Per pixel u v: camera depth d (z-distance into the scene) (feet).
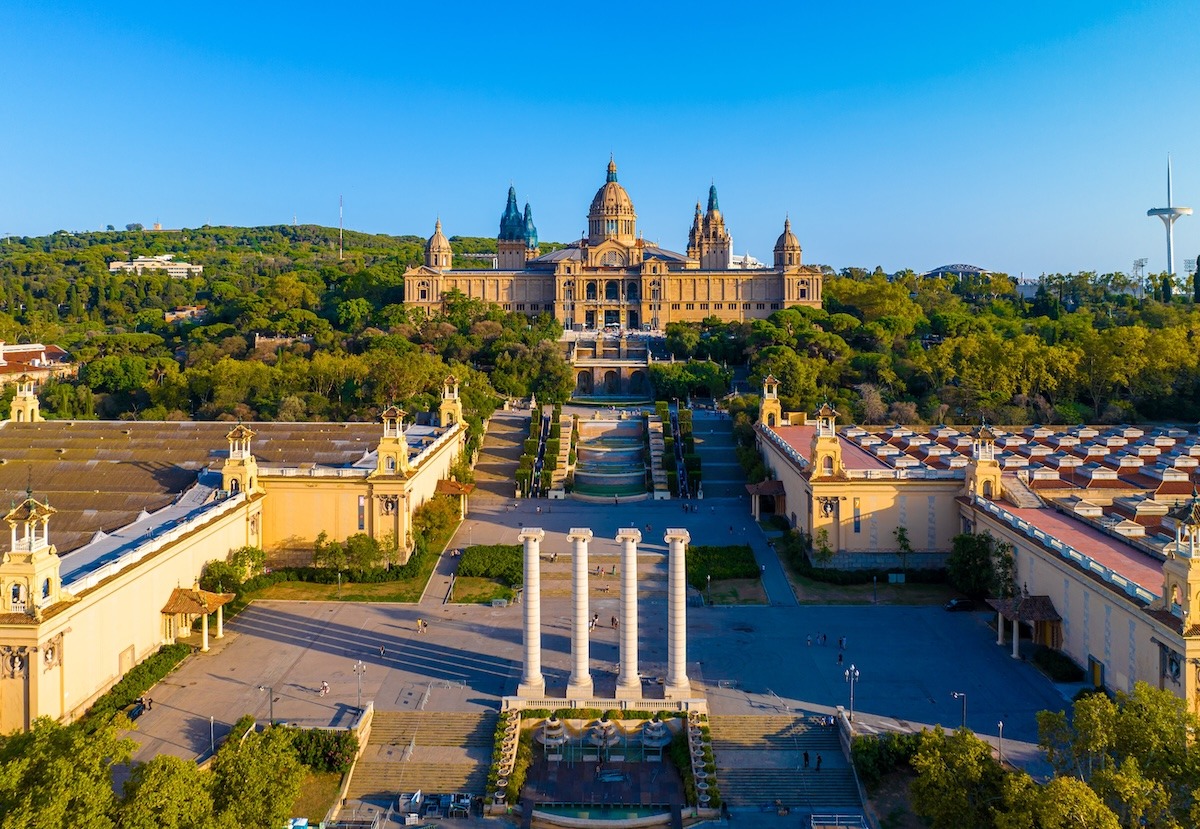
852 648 361.10
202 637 370.53
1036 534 367.86
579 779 288.51
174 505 434.71
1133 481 501.15
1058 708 305.94
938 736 233.14
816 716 305.53
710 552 480.64
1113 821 187.42
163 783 203.00
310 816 262.67
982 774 221.46
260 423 613.11
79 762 198.70
